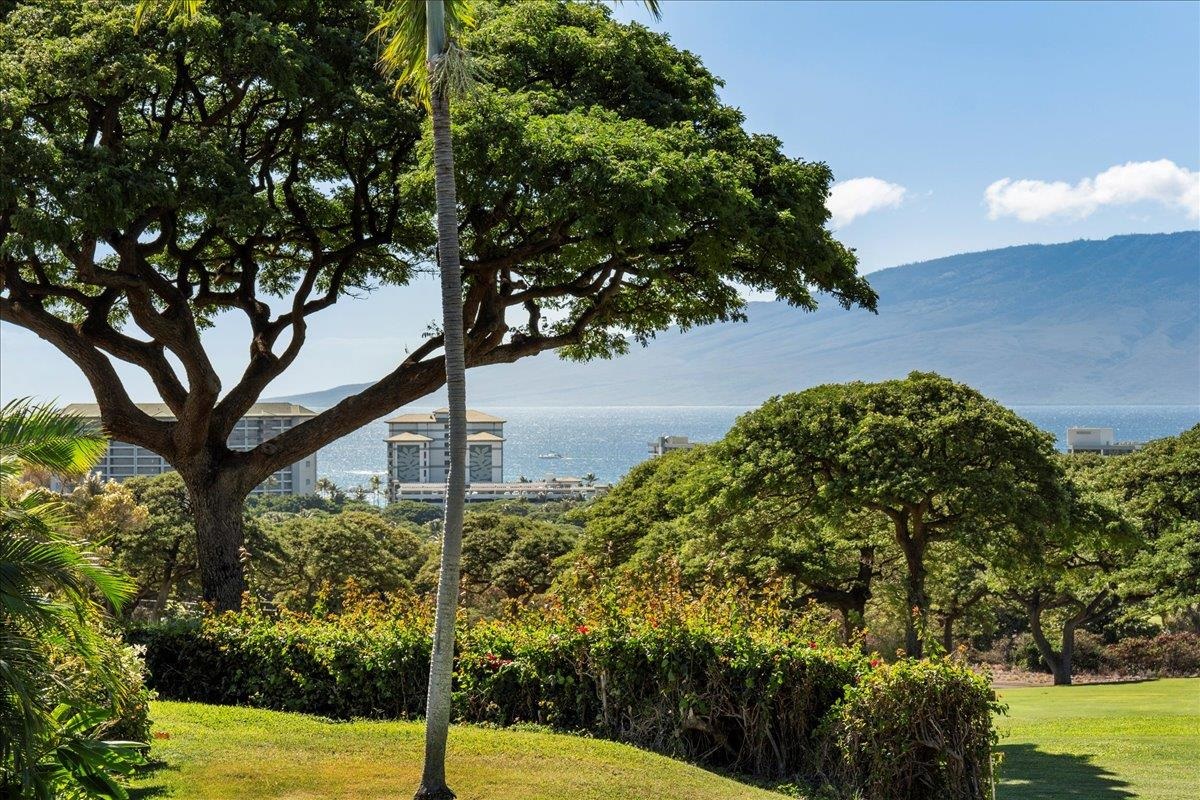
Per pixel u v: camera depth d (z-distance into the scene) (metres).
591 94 18.86
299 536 59.34
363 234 21.91
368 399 19.45
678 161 15.85
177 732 11.62
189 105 19.22
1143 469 37.75
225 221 16.56
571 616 12.68
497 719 12.55
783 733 11.30
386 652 12.88
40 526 7.60
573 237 17.95
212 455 18.95
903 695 10.31
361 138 19.44
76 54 15.80
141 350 19.17
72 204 14.77
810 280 19.42
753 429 26.38
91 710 8.05
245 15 17.45
